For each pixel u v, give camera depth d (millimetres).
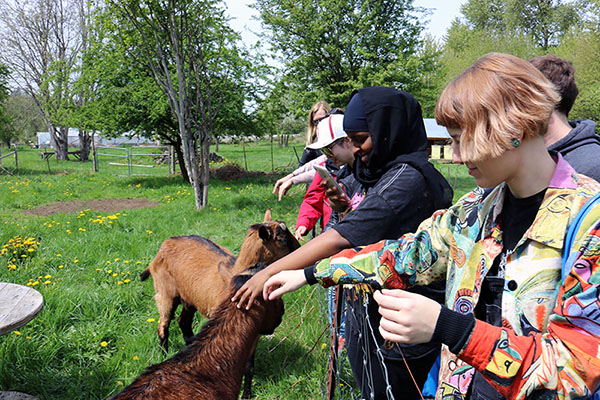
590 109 22297
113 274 5855
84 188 16359
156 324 4598
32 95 33438
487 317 1291
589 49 25812
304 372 3730
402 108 2123
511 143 1060
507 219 1252
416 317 1007
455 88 1132
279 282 1646
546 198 1128
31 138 68688
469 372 1301
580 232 1027
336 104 23938
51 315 4605
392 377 2129
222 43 13023
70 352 4074
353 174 2602
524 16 43312
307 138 4570
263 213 10469
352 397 3037
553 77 2057
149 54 12898
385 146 2125
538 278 1110
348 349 2324
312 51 23594
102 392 3539
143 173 22984
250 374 3490
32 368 3781
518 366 966
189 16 11641
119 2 11352
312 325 4410
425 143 2197
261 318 2191
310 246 1822
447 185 2023
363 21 22641
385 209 1838
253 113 17609
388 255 1486
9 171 22312
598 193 1048
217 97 15656
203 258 3861
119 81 16891
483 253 1283
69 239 7699
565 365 948
